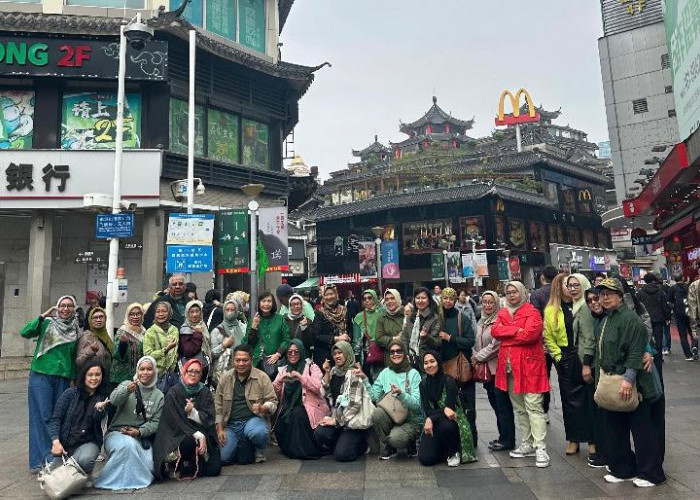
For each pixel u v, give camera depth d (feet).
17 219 51.39
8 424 26.09
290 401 20.68
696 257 59.41
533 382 18.07
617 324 15.55
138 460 17.02
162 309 20.70
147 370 17.92
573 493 14.87
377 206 134.82
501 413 19.86
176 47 52.95
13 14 47.75
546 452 19.27
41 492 16.43
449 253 96.58
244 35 60.95
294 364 21.11
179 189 48.49
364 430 19.79
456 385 18.78
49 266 47.50
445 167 166.09
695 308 36.06
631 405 15.01
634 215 59.62
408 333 21.53
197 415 17.84
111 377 19.79
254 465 19.13
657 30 98.58
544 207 136.77
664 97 96.53
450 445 18.15
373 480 16.84
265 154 61.52
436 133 244.83
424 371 19.07
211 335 23.41
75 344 19.61
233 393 19.52
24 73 47.06
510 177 142.10
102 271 52.08
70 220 52.13
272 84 62.03
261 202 59.21
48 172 46.34
